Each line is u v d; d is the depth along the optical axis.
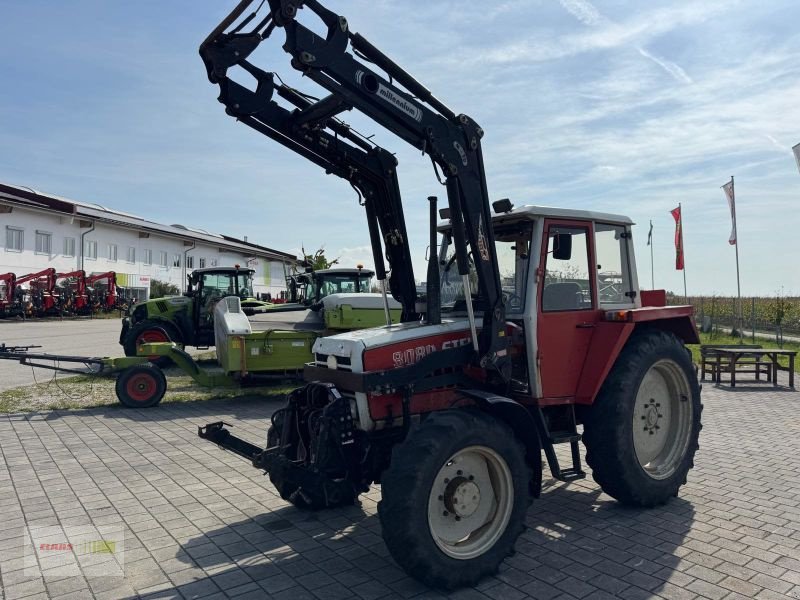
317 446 3.90
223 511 4.82
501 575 3.68
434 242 4.35
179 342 13.92
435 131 3.98
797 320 25.06
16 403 9.53
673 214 21.94
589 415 4.66
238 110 3.99
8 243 29.83
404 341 4.07
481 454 3.73
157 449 6.73
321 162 4.58
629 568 3.75
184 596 3.44
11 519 4.64
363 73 3.68
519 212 4.47
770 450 6.62
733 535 4.25
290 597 3.43
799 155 13.92
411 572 3.43
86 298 31.22
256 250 51.56
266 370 9.68
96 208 39.44
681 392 5.13
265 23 3.71
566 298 4.69
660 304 5.70
